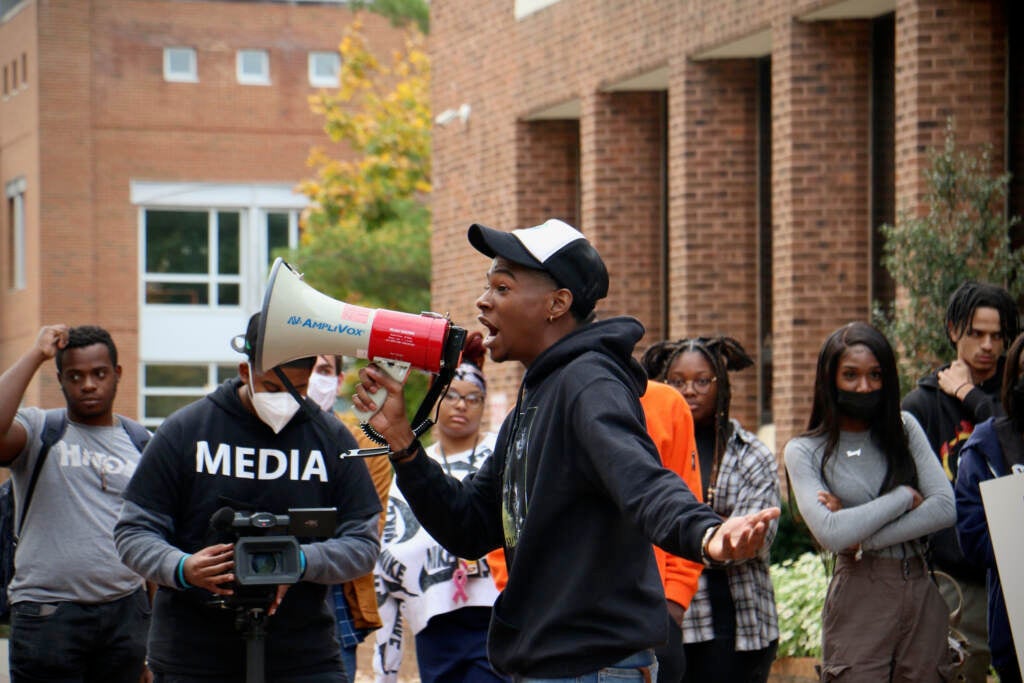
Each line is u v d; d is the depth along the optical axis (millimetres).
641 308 16750
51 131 38000
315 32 39750
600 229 16719
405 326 4453
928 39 11977
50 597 6887
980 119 12000
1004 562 5543
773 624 6984
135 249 38625
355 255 25875
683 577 6172
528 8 18016
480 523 4617
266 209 39562
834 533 6367
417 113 30328
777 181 13820
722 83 15211
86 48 38125
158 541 5512
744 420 15203
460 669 7109
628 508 3816
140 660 7090
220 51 39156
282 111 39562
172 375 39125
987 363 7258
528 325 4344
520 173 18344
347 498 5863
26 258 39375
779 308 13750
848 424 6641
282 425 5719
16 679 6957
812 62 13625
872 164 13633
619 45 16219
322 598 5809
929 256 10938
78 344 6980
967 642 6840
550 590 4148
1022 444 6141
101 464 7004
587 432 3996
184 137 38938
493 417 18875
